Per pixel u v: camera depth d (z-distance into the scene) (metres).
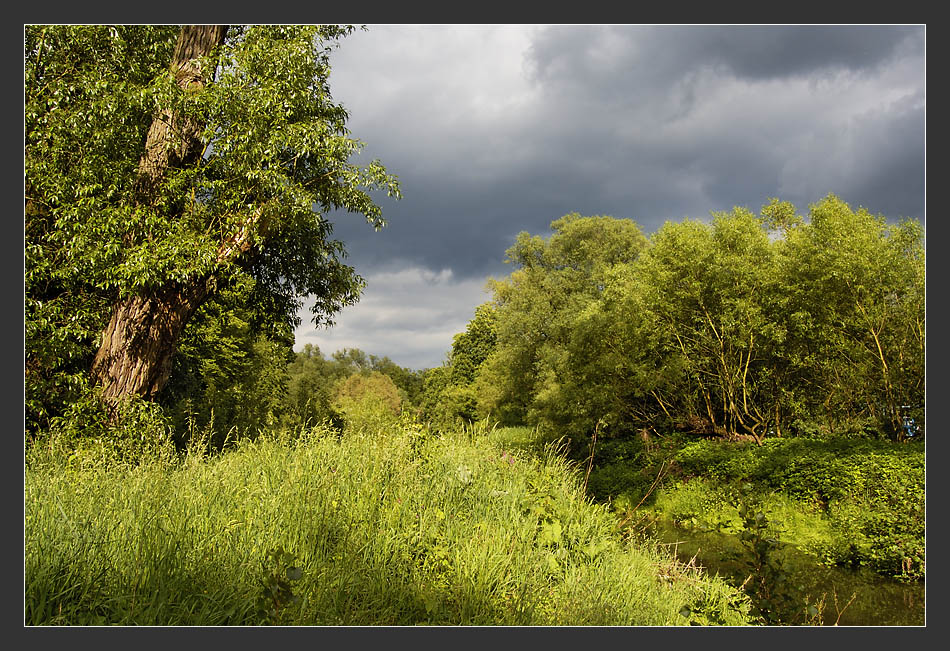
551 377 25.81
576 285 29.89
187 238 9.12
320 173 11.07
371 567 3.59
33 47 8.92
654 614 4.24
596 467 16.03
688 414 17.72
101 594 2.91
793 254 13.16
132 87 9.19
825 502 10.64
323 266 13.80
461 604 3.46
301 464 4.88
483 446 6.76
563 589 4.16
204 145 10.52
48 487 4.00
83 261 8.65
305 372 61.78
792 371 14.50
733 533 10.48
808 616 3.56
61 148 8.73
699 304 15.22
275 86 9.67
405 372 85.38
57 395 8.68
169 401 13.95
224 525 3.67
